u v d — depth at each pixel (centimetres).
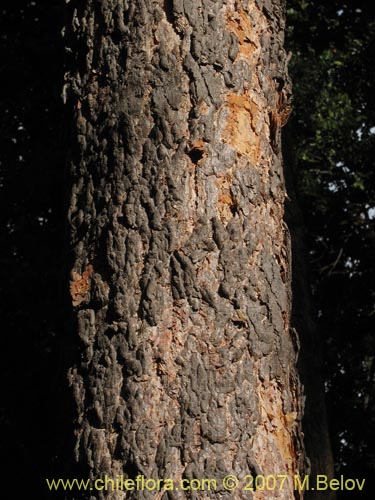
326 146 1327
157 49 224
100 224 216
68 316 219
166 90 220
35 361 704
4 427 690
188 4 226
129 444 200
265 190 226
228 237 214
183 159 216
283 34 248
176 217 212
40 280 714
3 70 742
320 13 834
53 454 216
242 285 212
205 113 220
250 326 211
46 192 734
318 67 1368
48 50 720
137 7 228
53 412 223
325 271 1201
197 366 204
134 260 211
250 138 226
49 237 719
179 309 207
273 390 213
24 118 755
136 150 217
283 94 245
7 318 715
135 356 205
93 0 236
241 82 228
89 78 230
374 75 994
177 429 200
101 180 220
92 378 208
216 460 199
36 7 736
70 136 231
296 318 545
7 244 735
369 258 1209
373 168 1298
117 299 210
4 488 675
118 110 222
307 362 540
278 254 226
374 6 814
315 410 532
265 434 208
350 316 1146
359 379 1097
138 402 202
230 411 204
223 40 227
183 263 209
